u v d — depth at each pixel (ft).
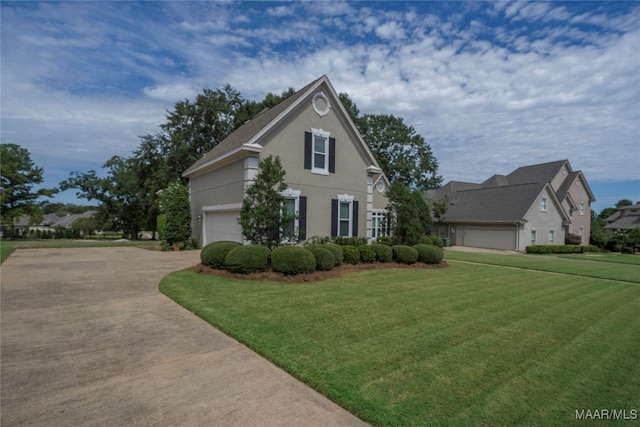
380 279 30.22
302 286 25.80
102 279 27.86
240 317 17.33
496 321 18.43
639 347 15.14
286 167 42.06
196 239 60.54
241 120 95.30
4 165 96.32
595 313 21.20
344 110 47.83
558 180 107.34
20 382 10.45
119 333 15.06
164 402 9.44
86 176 112.06
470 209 100.94
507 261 54.95
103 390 10.06
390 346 14.11
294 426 8.43
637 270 48.65
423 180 118.01
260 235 33.32
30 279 27.73
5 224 98.94
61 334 14.83
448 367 12.28
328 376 11.16
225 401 9.57
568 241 99.35
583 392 10.84
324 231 45.80
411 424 8.67
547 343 15.29
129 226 122.21
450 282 30.35
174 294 22.11
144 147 96.32
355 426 8.54
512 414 9.37
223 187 48.37
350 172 49.44
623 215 154.61
